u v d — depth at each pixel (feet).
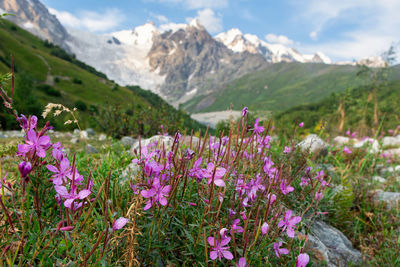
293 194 9.01
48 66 236.63
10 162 7.99
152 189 4.24
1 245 4.13
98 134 31.94
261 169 6.59
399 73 375.45
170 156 4.93
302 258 3.98
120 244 4.65
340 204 10.59
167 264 5.24
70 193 3.77
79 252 3.92
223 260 5.22
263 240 5.23
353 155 19.10
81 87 217.36
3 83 4.21
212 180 4.71
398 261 8.20
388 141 35.78
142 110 34.37
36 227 4.50
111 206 5.08
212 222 5.16
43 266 4.21
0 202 3.77
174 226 5.55
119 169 7.54
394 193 13.56
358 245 10.11
